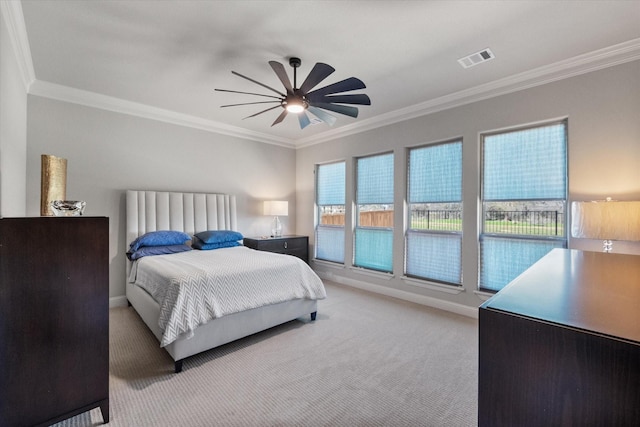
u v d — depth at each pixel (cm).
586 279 136
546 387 78
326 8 204
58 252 164
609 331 72
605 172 262
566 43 246
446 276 378
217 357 251
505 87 318
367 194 474
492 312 87
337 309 372
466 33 233
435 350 264
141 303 297
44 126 334
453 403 194
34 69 296
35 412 157
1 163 193
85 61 280
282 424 175
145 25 225
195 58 274
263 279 284
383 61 277
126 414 181
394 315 351
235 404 192
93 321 175
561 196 295
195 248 417
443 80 317
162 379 218
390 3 199
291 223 591
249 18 216
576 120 278
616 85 257
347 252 495
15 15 208
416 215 411
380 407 190
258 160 538
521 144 320
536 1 196
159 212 407
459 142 366
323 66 215
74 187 355
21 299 154
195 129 459
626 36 235
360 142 475
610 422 69
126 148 393
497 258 337
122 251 389
